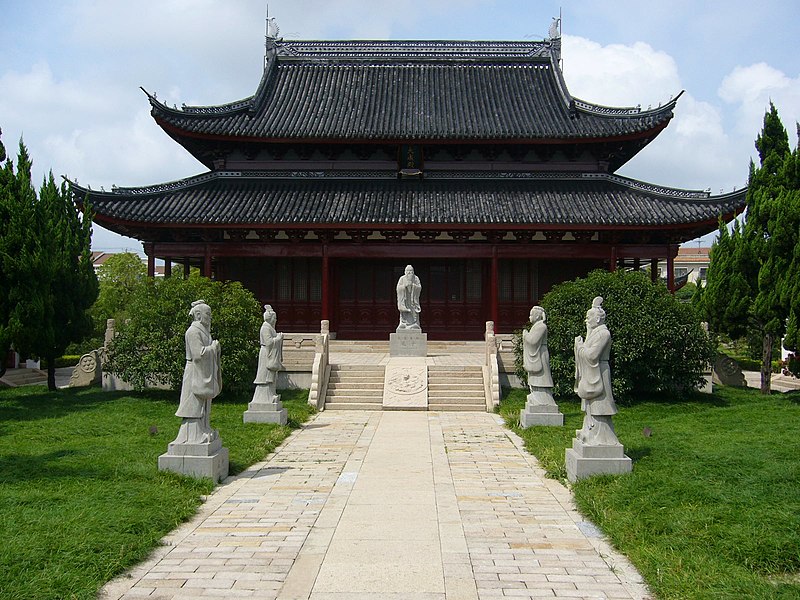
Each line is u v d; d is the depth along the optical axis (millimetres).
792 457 16672
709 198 41406
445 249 44250
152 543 11828
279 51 54844
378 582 10477
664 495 13648
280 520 13547
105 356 32938
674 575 10188
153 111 43625
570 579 10609
